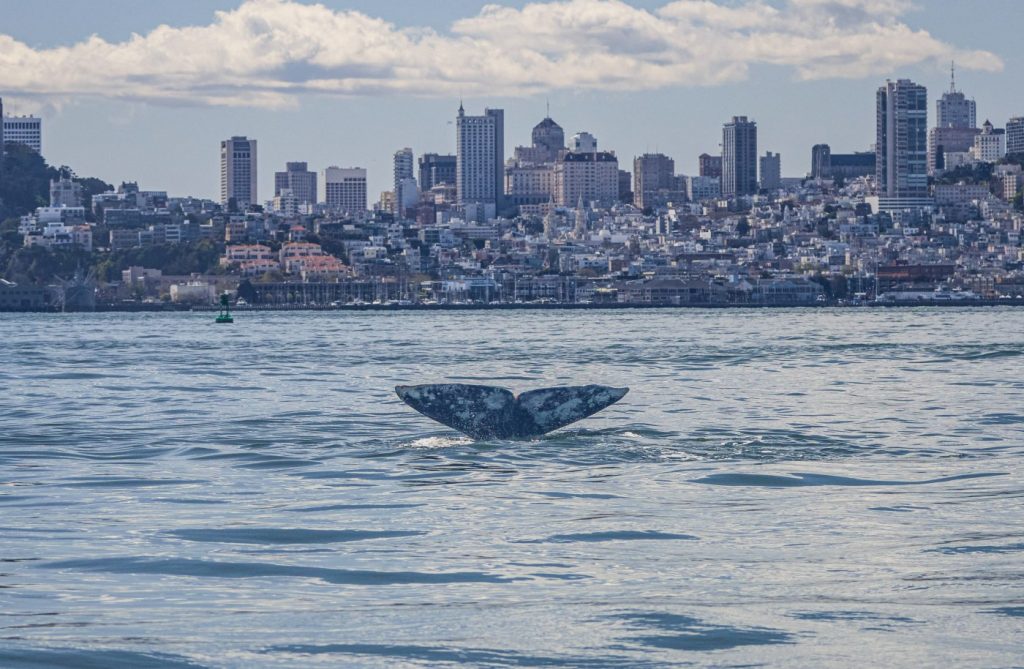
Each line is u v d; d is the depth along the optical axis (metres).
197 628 40.84
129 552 51.81
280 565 49.44
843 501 62.72
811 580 46.25
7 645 39.06
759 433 92.75
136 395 137.50
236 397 133.25
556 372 189.12
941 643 38.44
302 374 181.38
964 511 59.53
